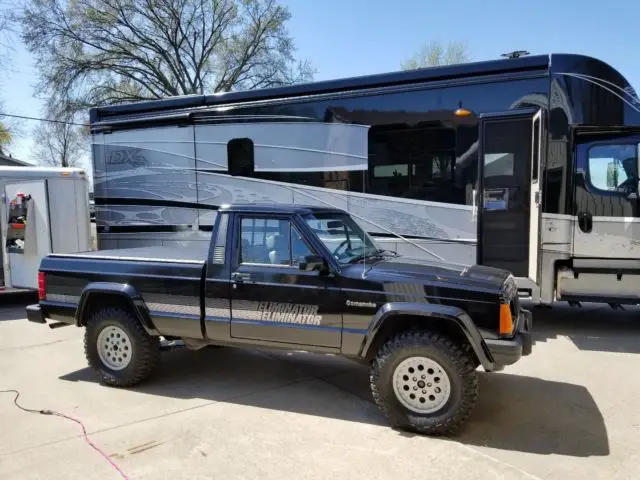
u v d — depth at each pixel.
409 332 4.00
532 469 3.48
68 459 3.67
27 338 7.01
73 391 4.99
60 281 5.26
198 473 3.47
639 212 6.36
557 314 8.05
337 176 7.49
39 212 9.02
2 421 4.30
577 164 6.45
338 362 5.89
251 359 6.00
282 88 7.73
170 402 4.71
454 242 6.94
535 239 6.38
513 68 6.50
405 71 7.00
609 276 6.56
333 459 3.64
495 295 3.83
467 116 6.71
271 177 7.93
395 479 3.37
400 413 4.00
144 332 4.97
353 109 7.30
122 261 5.04
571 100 6.31
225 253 4.62
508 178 6.61
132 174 9.09
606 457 3.65
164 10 26.97
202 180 8.47
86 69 26.12
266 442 3.91
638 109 6.30
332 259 4.28
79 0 25.48
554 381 5.18
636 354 6.05
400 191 7.16
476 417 4.32
